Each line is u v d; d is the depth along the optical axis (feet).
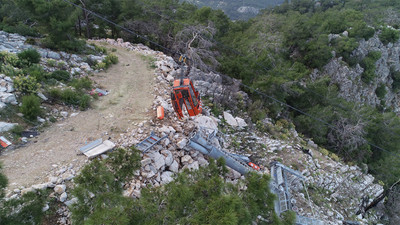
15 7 91.25
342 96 136.87
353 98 141.18
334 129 98.94
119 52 98.53
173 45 107.76
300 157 68.95
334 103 107.86
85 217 23.59
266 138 73.67
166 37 118.01
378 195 76.18
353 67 151.64
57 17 77.00
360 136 97.96
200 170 29.58
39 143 40.57
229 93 81.25
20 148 38.63
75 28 117.29
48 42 75.61
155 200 24.88
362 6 293.23
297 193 59.31
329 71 141.59
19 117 43.70
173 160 45.50
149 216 22.94
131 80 71.56
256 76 94.38
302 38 147.95
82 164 37.60
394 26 218.38
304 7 315.37
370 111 111.24
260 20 159.63
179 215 23.15
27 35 83.05
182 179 26.86
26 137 41.14
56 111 49.32
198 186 25.39
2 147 37.47
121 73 76.28
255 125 78.18
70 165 36.78
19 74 51.80
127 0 120.98
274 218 27.55
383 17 232.94
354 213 64.85
